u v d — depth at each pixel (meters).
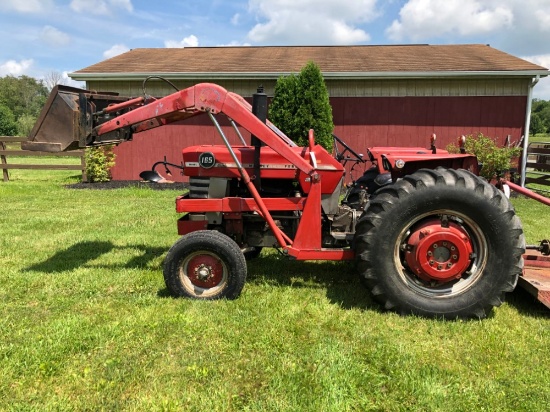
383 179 3.88
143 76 10.03
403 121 9.70
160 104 3.22
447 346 2.62
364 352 2.54
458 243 2.93
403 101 9.63
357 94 9.74
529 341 2.69
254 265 4.13
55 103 3.28
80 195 8.47
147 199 8.02
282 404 2.07
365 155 9.91
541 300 2.96
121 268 4.04
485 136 9.49
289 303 3.21
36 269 4.01
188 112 3.57
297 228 3.43
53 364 2.39
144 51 13.75
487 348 2.59
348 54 11.98
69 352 2.52
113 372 2.32
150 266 4.11
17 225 5.84
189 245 3.18
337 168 3.39
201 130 10.29
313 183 3.19
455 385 2.23
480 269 2.98
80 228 5.68
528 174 12.24
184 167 3.51
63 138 3.30
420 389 2.18
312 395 2.14
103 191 8.95
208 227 3.64
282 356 2.48
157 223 5.98
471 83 9.35
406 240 3.08
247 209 3.38
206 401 2.09
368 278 3.01
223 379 2.27
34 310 3.11
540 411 2.04
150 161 10.62
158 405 2.07
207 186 3.49
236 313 3.01
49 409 2.04
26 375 2.30
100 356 2.48
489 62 9.90
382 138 9.82
